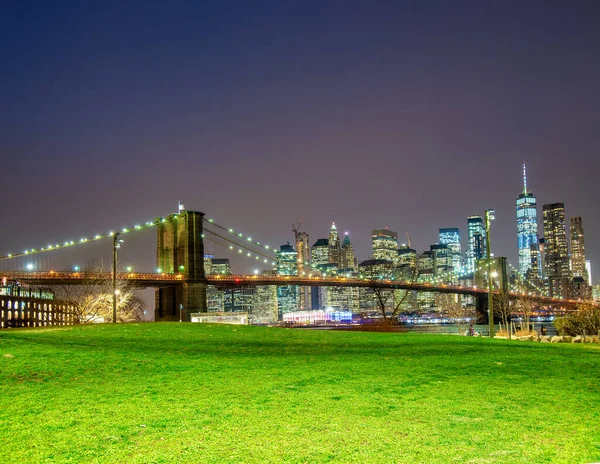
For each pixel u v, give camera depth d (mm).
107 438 11469
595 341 47469
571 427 12594
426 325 180000
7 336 28656
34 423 12414
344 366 20609
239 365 20484
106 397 14875
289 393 15586
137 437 11547
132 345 26906
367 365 20953
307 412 13531
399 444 11312
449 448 11133
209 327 39531
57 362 20000
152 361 21000
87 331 35188
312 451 10844
